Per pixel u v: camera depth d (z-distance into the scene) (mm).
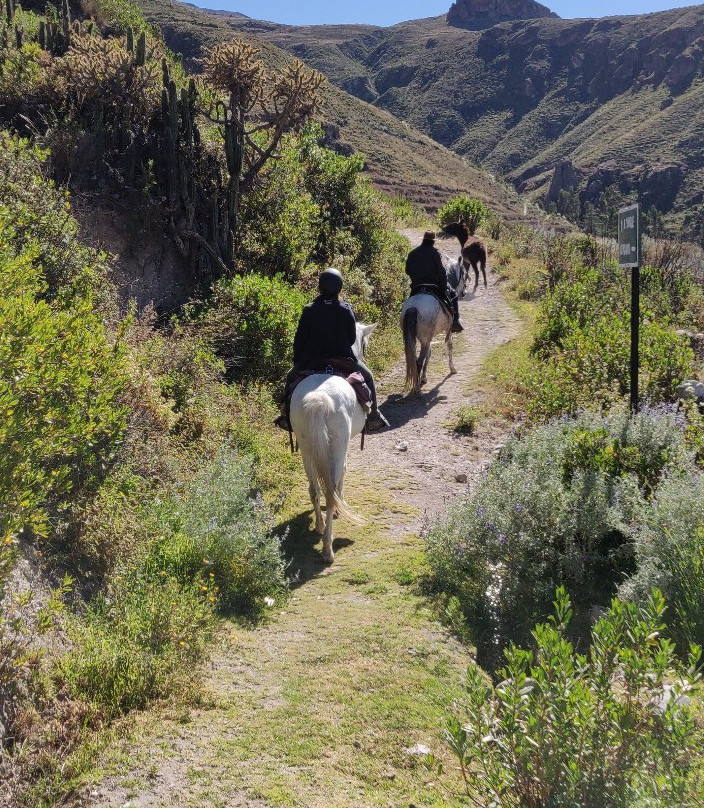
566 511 6328
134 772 3707
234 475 6793
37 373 4598
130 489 6262
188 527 6023
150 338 9305
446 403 11375
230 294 11148
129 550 5660
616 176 187875
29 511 4230
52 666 4254
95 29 17312
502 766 2988
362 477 8766
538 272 20250
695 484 6020
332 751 3971
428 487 8523
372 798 3635
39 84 11812
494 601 5516
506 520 6203
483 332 15805
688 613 4977
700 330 14633
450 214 29484
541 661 3043
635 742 2943
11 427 4191
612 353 10609
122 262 11047
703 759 3359
